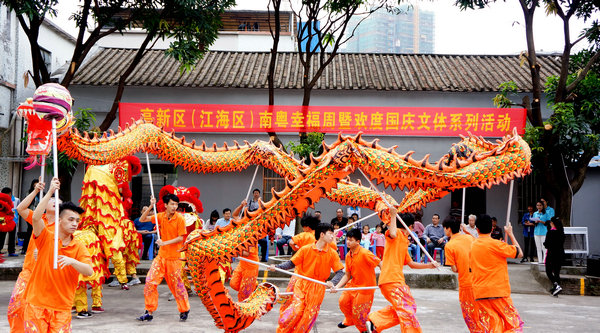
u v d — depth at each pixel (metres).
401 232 6.25
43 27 16.98
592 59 12.27
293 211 5.30
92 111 15.31
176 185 16.11
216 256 5.31
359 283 6.42
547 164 12.66
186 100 15.55
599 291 11.28
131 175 9.38
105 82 15.20
